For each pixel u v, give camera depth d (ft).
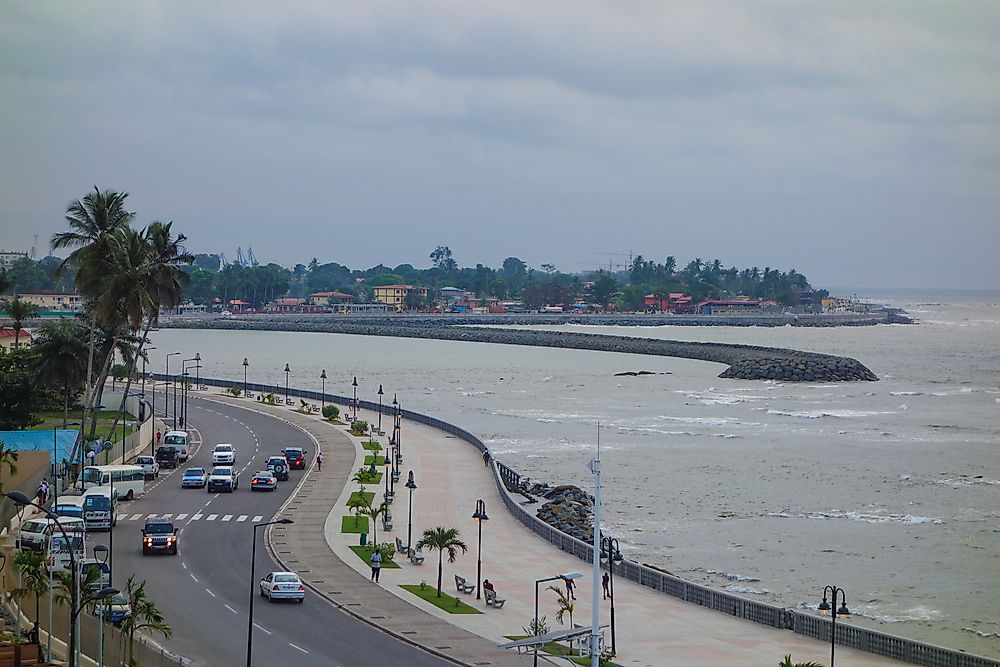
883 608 296.51
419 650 225.35
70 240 431.43
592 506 422.00
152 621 229.25
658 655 226.58
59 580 232.32
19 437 426.51
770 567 339.36
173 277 455.63
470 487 428.56
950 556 354.95
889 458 552.82
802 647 233.55
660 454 559.79
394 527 354.33
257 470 454.81
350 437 562.66
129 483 383.24
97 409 461.78
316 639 230.07
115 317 433.48
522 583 289.74
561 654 225.15
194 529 337.11
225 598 260.42
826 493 459.73
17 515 326.03
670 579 281.95
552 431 646.33
